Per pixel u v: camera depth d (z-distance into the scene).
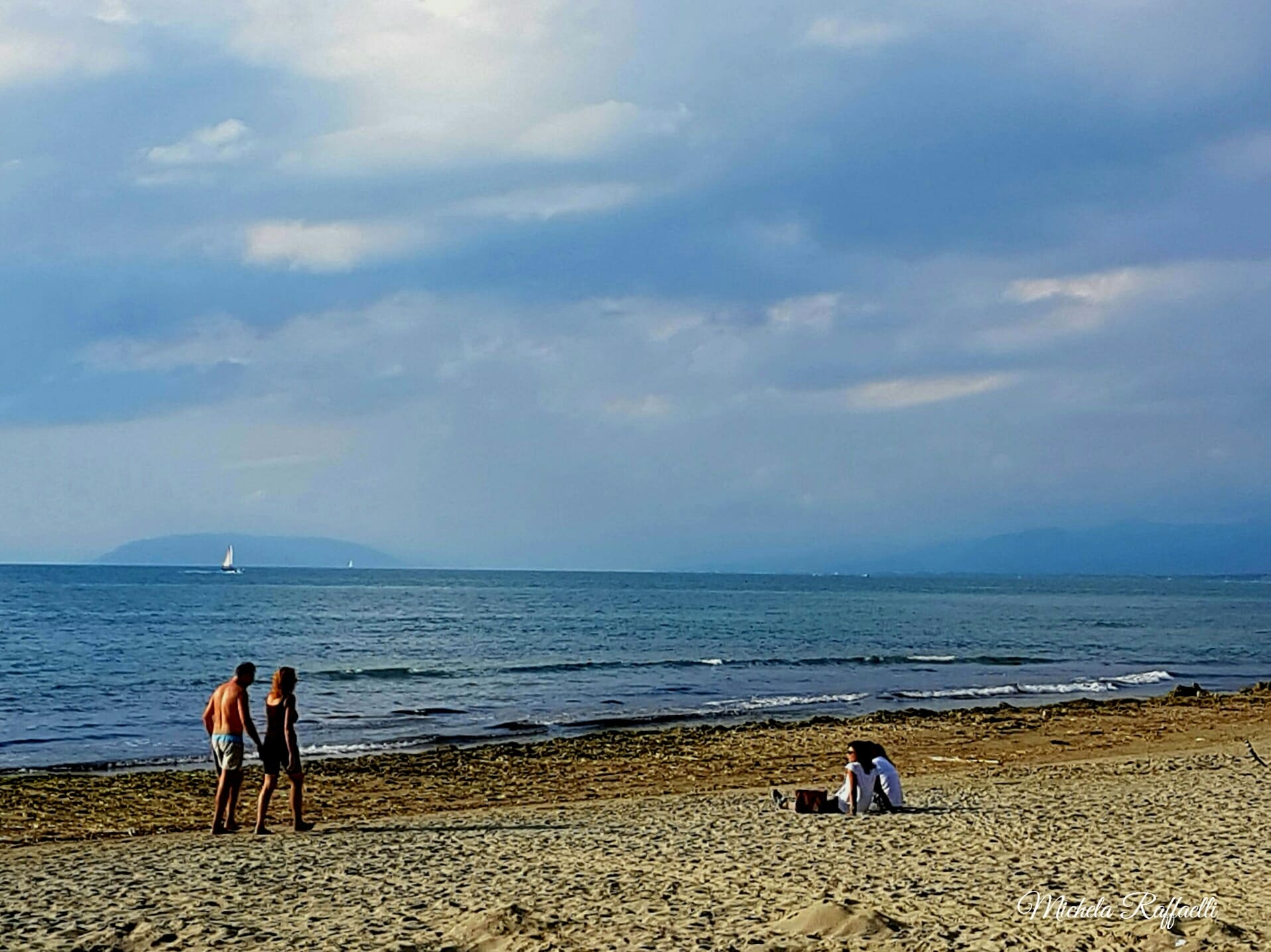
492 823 15.21
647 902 9.54
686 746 24.22
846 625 79.44
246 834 14.48
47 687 36.28
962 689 39.38
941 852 11.84
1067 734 27.02
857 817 14.92
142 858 12.48
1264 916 8.57
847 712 32.31
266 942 8.41
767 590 178.62
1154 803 15.66
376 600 116.19
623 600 122.25
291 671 14.73
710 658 50.59
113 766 21.70
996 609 113.94
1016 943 7.91
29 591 124.38
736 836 13.34
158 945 8.39
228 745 14.49
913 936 8.12
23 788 18.55
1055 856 11.53
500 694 35.91
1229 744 25.41
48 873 11.52
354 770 20.72
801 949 7.84
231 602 105.25
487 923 8.55
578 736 26.73
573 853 12.29
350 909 9.52
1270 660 55.38
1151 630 80.81
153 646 53.84
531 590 161.88
